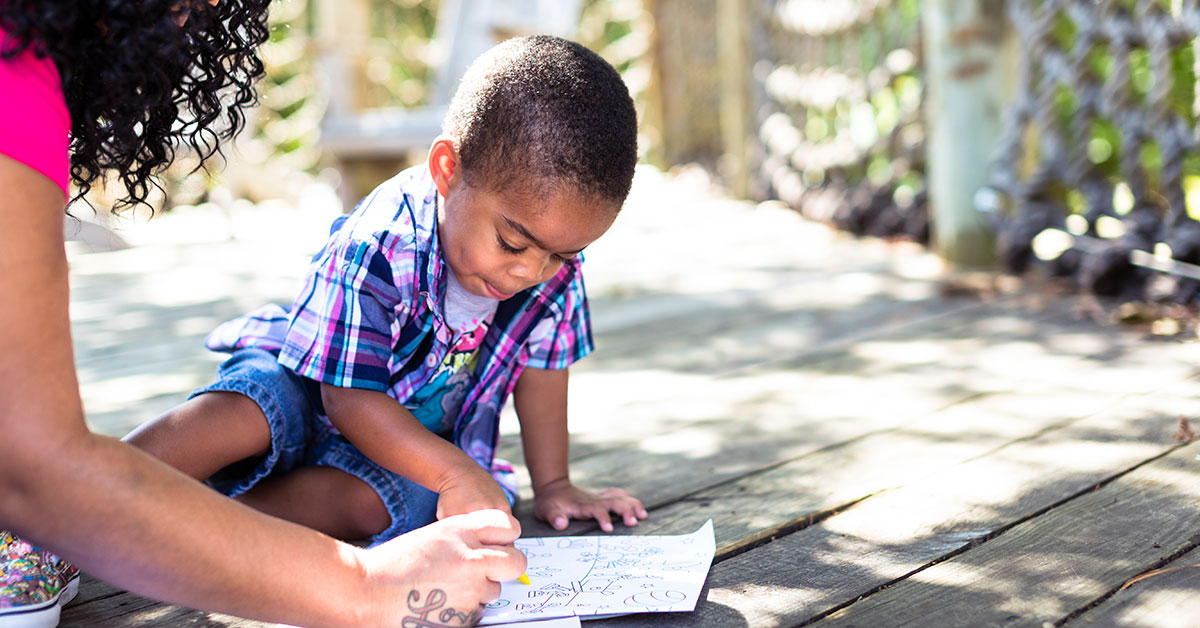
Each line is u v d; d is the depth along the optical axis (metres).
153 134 1.05
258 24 1.09
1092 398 1.80
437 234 1.21
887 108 4.31
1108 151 3.33
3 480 0.78
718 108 6.25
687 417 1.85
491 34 4.89
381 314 1.19
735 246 3.88
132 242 4.46
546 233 1.14
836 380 2.04
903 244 3.67
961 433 1.66
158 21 0.88
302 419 1.26
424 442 1.16
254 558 0.86
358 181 4.87
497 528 1.02
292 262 3.87
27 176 0.78
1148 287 2.49
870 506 1.38
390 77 7.08
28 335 0.77
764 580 1.17
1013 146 3.01
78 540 0.80
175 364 2.39
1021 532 1.26
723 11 5.12
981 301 2.70
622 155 1.14
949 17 3.11
